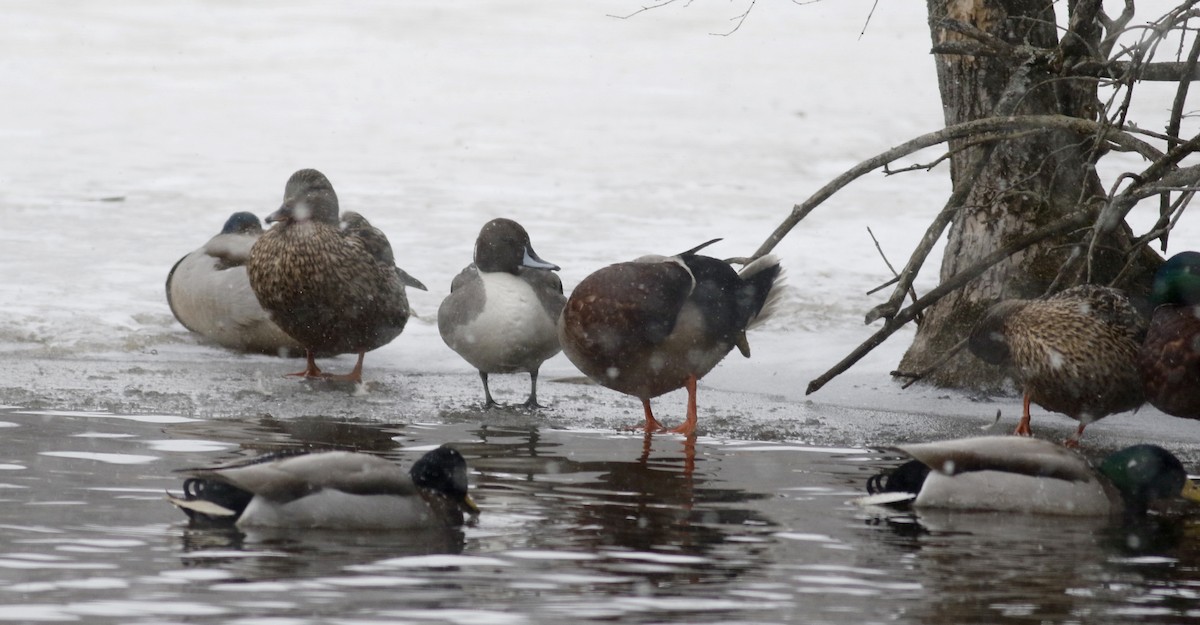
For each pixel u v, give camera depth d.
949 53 13.53
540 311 13.73
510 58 45.00
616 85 41.09
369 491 8.98
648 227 23.83
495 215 24.48
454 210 24.92
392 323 15.27
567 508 9.74
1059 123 13.29
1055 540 9.12
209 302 15.97
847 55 46.53
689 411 12.76
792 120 36.22
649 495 10.20
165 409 13.05
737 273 12.93
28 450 11.05
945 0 14.94
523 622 7.14
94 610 7.17
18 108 35.38
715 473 11.01
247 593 7.52
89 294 18.25
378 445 11.80
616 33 49.22
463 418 13.21
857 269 20.80
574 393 14.59
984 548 8.84
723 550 8.66
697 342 12.49
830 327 17.55
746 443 12.34
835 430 12.94
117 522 8.97
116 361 15.41
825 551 8.70
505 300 13.64
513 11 52.72
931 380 14.83
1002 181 14.81
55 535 8.60
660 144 32.78
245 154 30.84
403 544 8.65
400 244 22.02
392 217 24.17
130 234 22.45
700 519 9.48
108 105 36.47
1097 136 12.95
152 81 40.22
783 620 7.27
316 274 14.69
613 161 30.55
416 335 17.25
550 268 13.90
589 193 26.89
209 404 13.40
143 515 9.17
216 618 7.09
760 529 9.22
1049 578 8.18
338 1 53.81
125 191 26.14
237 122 34.94
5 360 15.06
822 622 7.25
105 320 16.97
